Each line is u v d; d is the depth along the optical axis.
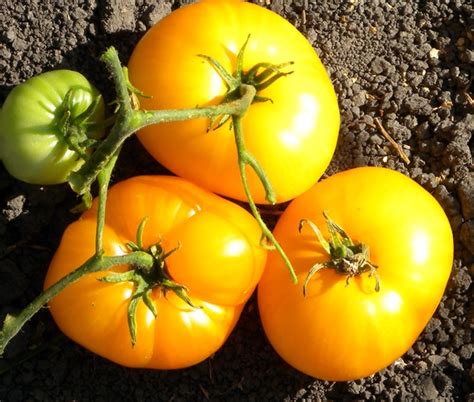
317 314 0.34
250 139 0.34
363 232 0.34
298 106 0.34
